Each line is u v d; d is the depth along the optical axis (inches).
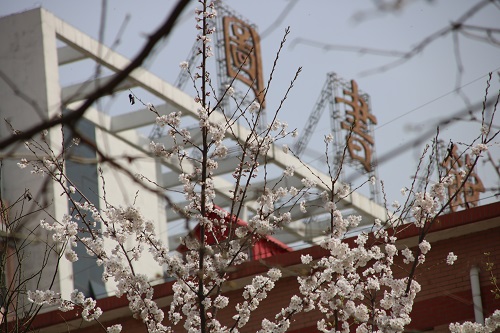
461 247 777.6
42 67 1392.7
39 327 878.4
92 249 586.2
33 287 1258.6
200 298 546.9
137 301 576.7
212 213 711.1
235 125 1243.2
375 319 587.2
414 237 772.0
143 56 143.2
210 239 650.8
